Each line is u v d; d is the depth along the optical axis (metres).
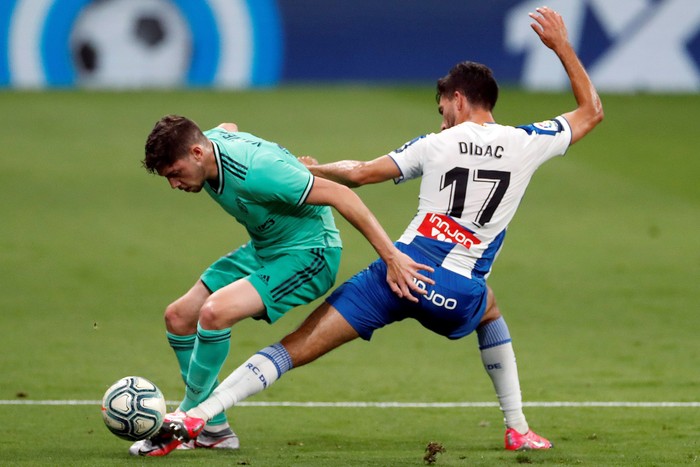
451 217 16.44
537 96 66.69
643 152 56.56
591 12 69.06
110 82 68.81
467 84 16.92
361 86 71.50
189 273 35.06
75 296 31.84
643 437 18.52
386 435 18.91
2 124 59.75
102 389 22.33
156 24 68.69
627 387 22.75
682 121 63.12
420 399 21.88
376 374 24.09
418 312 16.42
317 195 15.80
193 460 16.17
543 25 17.45
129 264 36.09
